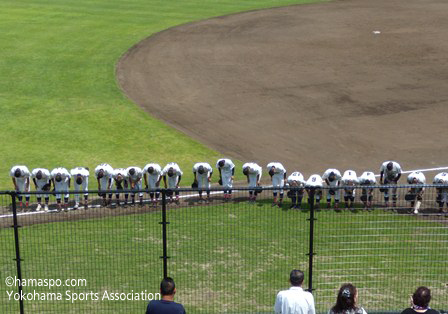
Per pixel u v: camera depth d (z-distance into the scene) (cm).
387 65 3105
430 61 3156
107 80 2884
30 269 1293
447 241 1403
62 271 1284
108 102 2603
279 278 1265
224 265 1320
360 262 1321
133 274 1275
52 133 2264
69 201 1739
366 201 1596
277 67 3081
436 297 1190
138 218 1577
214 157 2097
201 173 1722
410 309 747
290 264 1320
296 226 1505
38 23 3912
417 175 1602
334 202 1669
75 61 3153
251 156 2109
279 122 2409
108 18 4106
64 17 4097
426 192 1767
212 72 3008
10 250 1383
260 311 1141
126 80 2897
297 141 2233
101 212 1634
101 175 1678
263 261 1334
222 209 1639
